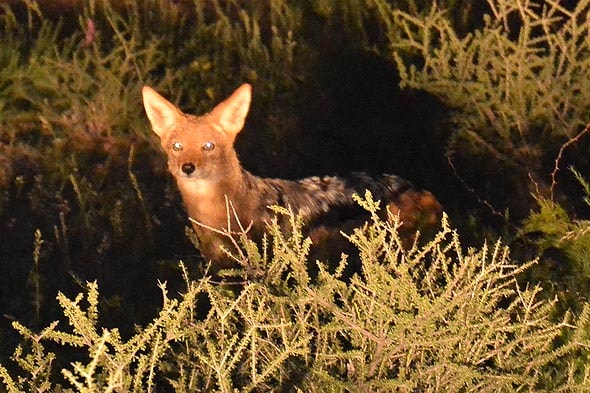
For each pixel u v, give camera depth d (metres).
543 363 7.78
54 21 15.23
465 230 11.27
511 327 7.59
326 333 7.50
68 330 10.04
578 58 12.94
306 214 10.41
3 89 13.69
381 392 7.39
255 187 10.50
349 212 10.52
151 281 10.87
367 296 7.48
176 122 10.63
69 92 13.72
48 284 10.84
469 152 12.74
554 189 12.25
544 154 12.61
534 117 12.77
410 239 10.59
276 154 13.25
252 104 13.80
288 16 15.07
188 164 10.30
